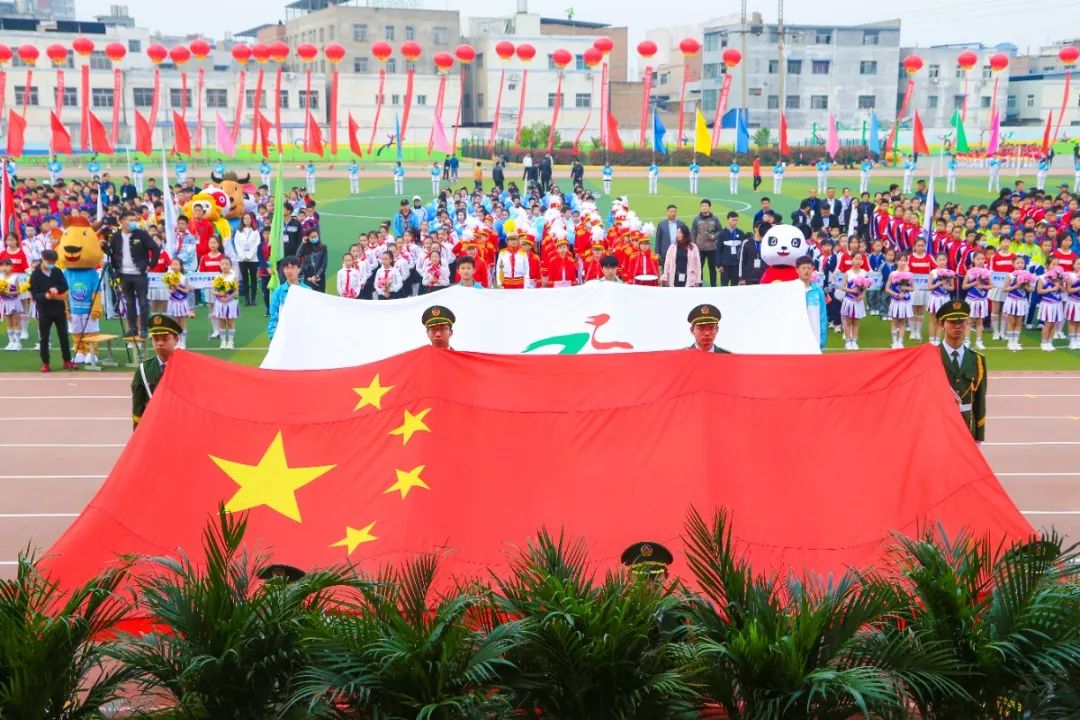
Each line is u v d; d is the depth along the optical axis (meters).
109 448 14.99
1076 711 6.10
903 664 6.09
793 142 89.25
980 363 10.21
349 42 90.31
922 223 28.08
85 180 45.56
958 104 94.00
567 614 6.02
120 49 54.28
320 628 6.16
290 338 13.38
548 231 26.86
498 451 8.62
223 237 27.23
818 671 5.94
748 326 13.95
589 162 73.88
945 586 6.19
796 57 90.31
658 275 22.73
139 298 21.22
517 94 93.81
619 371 9.24
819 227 33.41
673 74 103.06
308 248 23.39
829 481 8.36
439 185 55.47
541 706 6.28
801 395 8.95
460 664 6.05
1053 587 6.26
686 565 7.62
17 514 12.36
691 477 8.30
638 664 6.16
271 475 8.46
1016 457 14.41
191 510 8.19
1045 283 21.19
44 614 6.54
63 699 6.19
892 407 8.80
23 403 17.48
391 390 9.09
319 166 73.94
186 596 6.43
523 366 9.34
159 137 83.69
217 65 97.44
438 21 92.50
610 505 8.20
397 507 8.10
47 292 19.27
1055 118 94.69
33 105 82.06
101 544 7.82
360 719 6.14
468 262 15.94
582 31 103.81
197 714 6.11
